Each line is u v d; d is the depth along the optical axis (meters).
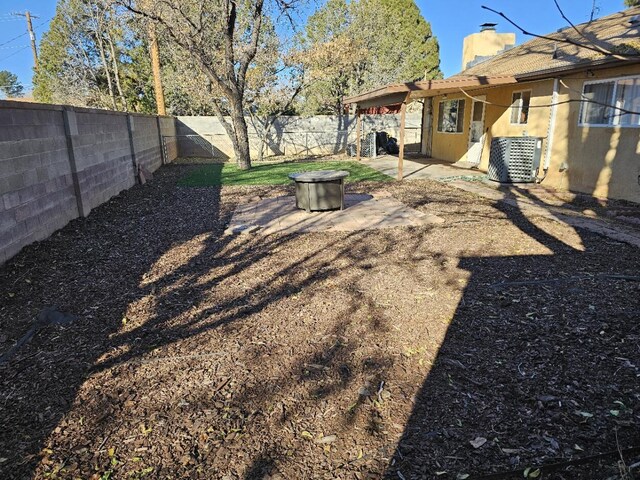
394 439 2.15
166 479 1.96
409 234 5.82
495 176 10.05
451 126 14.65
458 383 2.58
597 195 8.12
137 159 11.35
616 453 2.00
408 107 25.59
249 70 17.95
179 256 5.17
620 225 6.07
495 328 3.20
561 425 2.20
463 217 6.70
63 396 2.56
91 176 7.59
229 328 3.34
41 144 5.69
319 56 18.58
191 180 11.91
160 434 2.24
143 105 24.31
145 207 8.11
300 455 2.07
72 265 4.82
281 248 5.39
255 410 2.40
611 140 7.73
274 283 4.25
